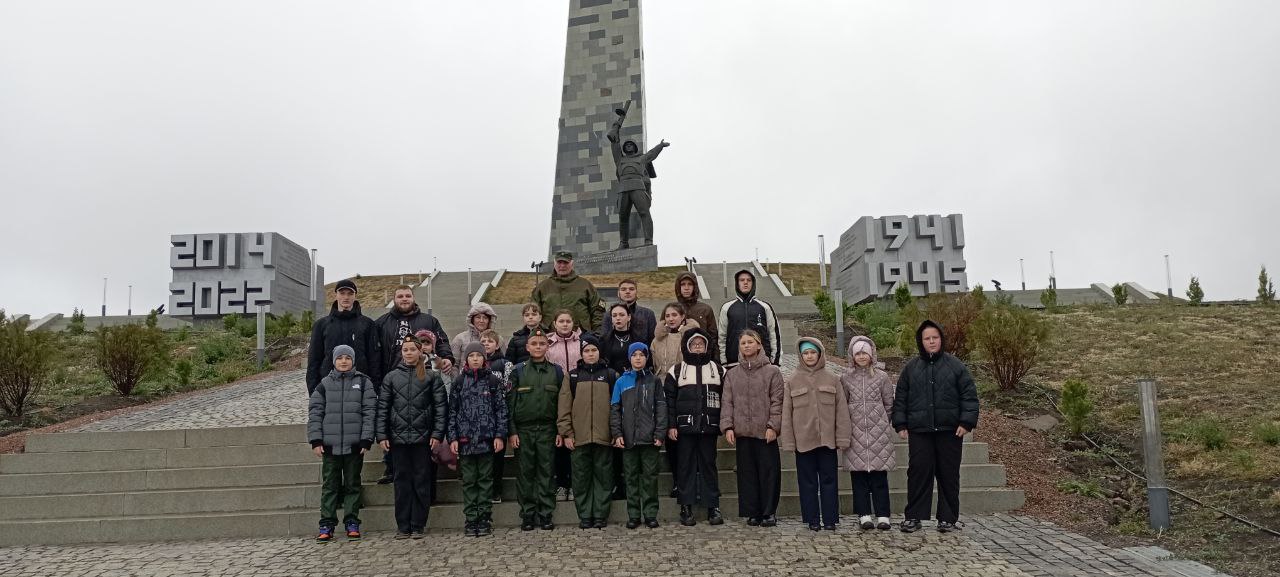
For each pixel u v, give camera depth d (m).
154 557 8.12
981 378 14.42
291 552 8.09
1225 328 17.06
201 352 20.44
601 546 7.93
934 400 8.36
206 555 8.11
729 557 7.41
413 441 8.59
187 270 28.08
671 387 8.94
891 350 17.47
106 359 15.71
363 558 7.76
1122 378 13.82
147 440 10.62
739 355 9.04
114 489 9.82
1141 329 17.33
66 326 27.44
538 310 9.56
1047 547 7.63
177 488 9.80
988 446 10.27
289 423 11.92
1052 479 9.94
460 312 25.00
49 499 9.45
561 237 36.88
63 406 14.77
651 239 33.84
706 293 29.73
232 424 12.34
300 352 20.48
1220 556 7.34
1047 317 19.47
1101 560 7.16
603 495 8.78
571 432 8.80
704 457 8.78
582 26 38.16
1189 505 8.84
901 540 7.96
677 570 7.02
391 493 9.40
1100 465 10.36
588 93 37.62
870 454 8.42
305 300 31.02
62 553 8.45
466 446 8.59
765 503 8.61
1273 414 11.35
